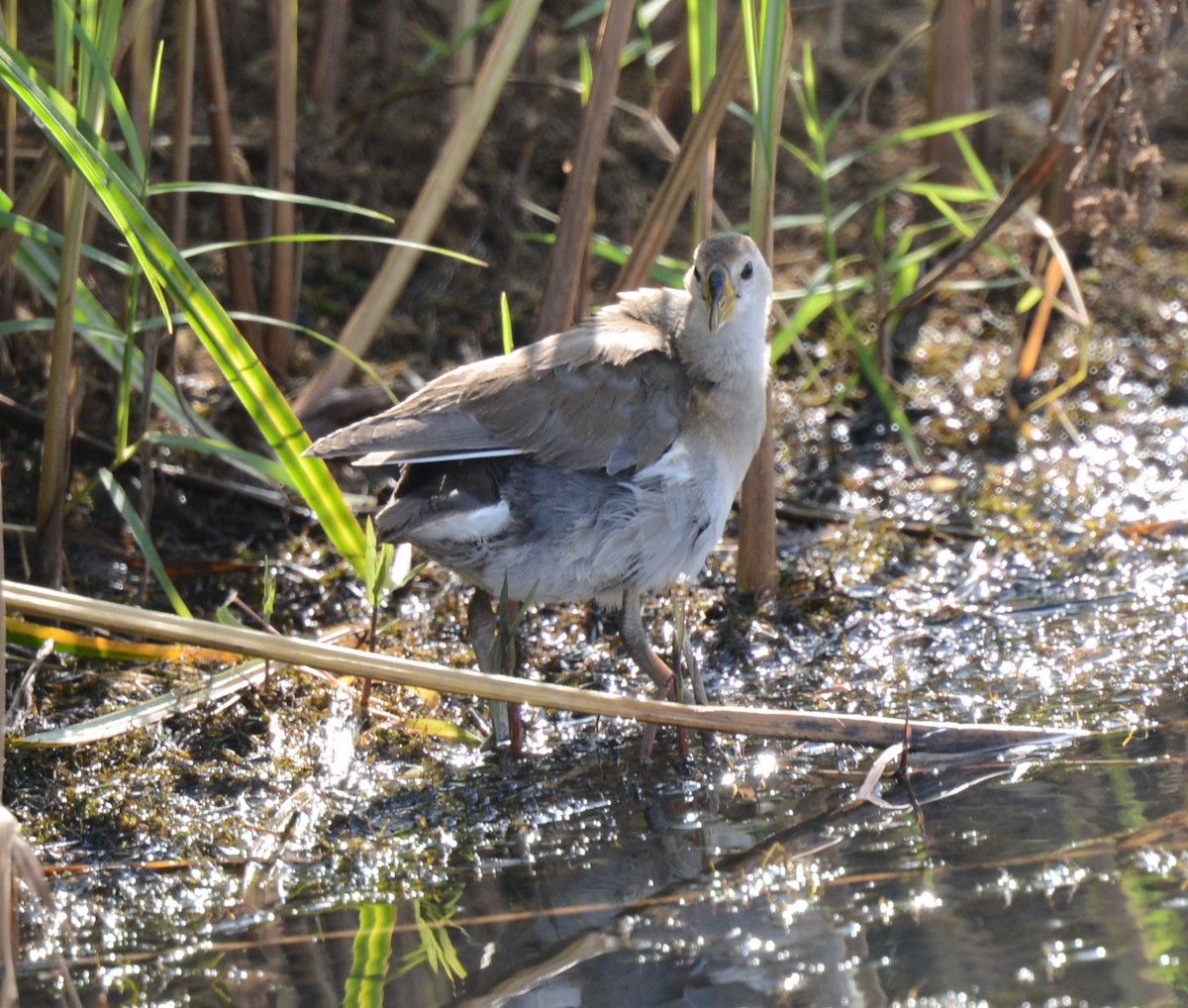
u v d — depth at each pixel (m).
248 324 10.62
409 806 6.86
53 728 7.39
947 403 10.86
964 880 5.76
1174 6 9.38
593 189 8.68
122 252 10.30
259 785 7.05
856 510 9.92
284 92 10.05
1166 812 6.18
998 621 8.55
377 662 6.39
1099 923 5.37
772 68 7.93
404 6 13.97
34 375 10.41
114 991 5.34
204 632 6.24
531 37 13.02
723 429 7.86
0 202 7.61
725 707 6.78
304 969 5.43
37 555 8.38
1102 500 9.78
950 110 11.97
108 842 6.58
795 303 11.59
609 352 7.71
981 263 12.04
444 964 5.42
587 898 5.88
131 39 7.87
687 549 7.84
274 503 9.85
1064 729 7.13
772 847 6.21
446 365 11.07
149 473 8.66
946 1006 4.93
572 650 8.57
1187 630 8.21
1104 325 11.45
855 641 8.47
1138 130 10.62
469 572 7.69
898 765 6.87
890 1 14.64
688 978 5.25
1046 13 9.39
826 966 5.25
